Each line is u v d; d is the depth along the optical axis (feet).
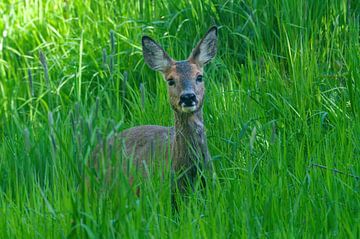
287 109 41.24
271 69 44.27
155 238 30.68
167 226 31.89
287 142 38.75
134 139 40.09
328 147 36.88
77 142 32.12
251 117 41.39
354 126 38.34
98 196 31.35
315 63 43.78
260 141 39.34
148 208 33.09
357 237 30.50
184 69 37.81
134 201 31.45
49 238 31.68
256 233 31.35
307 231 31.12
